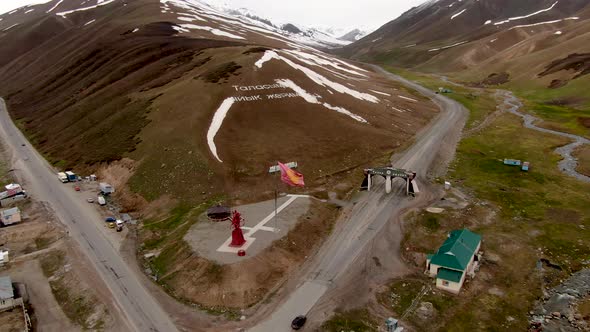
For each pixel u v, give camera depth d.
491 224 51.12
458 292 38.81
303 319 35.03
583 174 66.81
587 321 34.81
